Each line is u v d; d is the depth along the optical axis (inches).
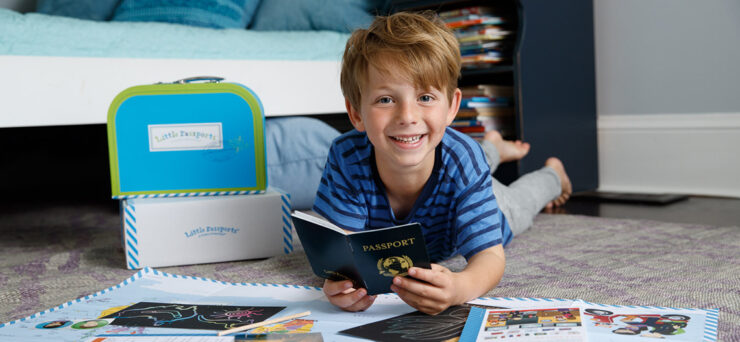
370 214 43.4
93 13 95.3
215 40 72.5
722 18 80.6
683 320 32.2
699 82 83.1
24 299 42.6
